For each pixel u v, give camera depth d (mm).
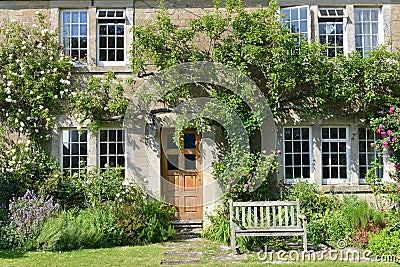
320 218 10875
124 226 10445
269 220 9977
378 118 11727
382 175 12086
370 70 11484
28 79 11781
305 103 11898
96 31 12156
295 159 12109
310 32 12094
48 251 9453
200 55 11641
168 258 8945
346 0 12211
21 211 10062
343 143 12195
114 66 12055
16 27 11930
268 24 11570
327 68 11578
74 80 12008
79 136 12094
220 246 10188
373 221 10523
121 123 11984
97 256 9008
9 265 8203
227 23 11641
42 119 11930
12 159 11484
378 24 12352
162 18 11688
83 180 11570
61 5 12086
